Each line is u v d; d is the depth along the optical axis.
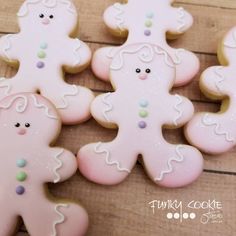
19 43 0.27
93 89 0.28
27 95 0.24
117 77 0.25
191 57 0.28
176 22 0.28
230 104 0.26
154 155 0.24
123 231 0.24
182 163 0.24
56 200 0.23
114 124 0.25
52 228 0.22
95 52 0.28
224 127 0.25
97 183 0.25
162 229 0.24
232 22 0.31
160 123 0.25
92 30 0.30
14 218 0.22
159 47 0.26
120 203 0.25
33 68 0.26
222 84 0.26
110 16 0.29
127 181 0.25
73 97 0.26
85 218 0.22
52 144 0.24
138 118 0.25
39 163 0.22
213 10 0.32
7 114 0.23
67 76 0.28
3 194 0.22
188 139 0.26
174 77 0.26
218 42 0.30
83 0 0.31
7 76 0.28
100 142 0.25
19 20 0.27
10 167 0.22
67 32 0.27
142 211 0.24
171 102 0.25
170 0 0.29
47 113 0.23
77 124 0.27
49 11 0.28
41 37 0.27
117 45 0.30
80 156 0.24
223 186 0.26
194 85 0.29
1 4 0.30
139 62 0.26
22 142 0.23
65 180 0.24
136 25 0.28
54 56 0.27
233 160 0.26
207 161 0.26
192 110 0.25
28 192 0.22
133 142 0.24
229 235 0.24
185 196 0.25
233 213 0.25
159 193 0.25
